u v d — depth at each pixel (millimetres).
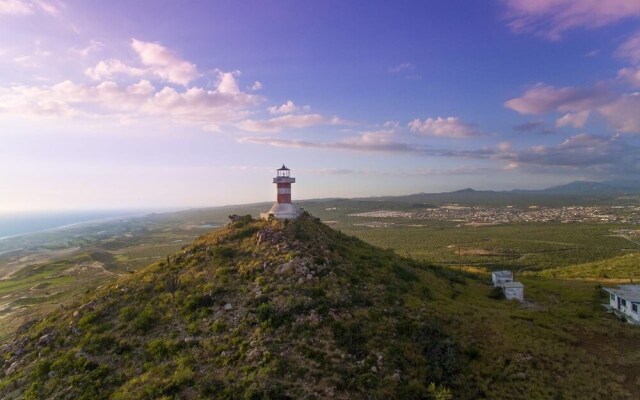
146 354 36062
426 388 30625
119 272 147500
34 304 101250
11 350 42719
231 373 31672
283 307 39875
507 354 37000
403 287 51062
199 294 44625
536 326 44969
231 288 45375
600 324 47344
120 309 44438
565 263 138625
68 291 113875
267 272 47688
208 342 36281
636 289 56750
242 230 61969
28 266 172250
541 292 68312
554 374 34188
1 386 35906
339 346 34469
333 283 45719
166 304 43938
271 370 31156
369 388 29953
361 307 41594
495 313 48156
